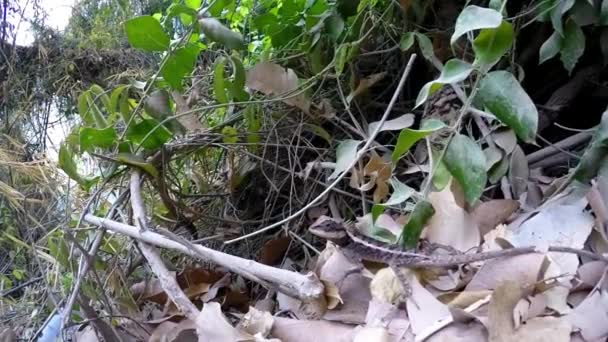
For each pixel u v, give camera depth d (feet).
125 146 3.49
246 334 2.44
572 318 2.18
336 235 2.90
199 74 4.53
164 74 3.54
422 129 2.68
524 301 2.21
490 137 3.23
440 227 2.92
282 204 4.15
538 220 2.74
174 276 3.11
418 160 3.58
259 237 4.02
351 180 3.29
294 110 4.08
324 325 2.56
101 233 3.22
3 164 4.58
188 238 3.97
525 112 2.56
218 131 4.06
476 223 2.91
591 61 3.79
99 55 8.63
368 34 3.93
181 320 3.01
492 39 2.49
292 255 3.70
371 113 4.27
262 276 2.65
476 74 3.08
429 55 3.65
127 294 3.21
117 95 3.62
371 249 2.82
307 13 4.42
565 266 2.42
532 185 3.21
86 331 3.13
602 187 2.70
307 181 3.98
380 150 3.94
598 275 2.37
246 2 5.03
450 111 3.42
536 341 2.05
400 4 3.95
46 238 3.74
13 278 4.78
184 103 3.60
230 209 4.32
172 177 4.22
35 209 4.50
